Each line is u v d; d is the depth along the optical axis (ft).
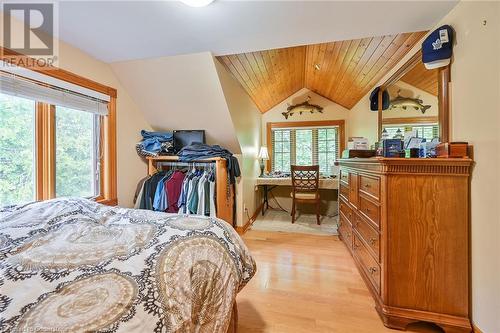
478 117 4.24
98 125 7.25
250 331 4.64
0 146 4.85
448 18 4.96
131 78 7.80
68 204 4.62
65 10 4.66
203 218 4.47
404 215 4.71
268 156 15.28
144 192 8.32
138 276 2.66
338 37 5.96
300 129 15.33
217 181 8.70
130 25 5.27
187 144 9.59
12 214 3.96
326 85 12.55
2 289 2.31
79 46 6.23
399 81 7.38
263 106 14.39
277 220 12.67
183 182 8.64
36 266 2.71
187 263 3.10
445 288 4.53
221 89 7.88
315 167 11.73
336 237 9.98
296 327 4.75
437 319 4.52
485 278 4.09
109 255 3.02
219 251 3.64
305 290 6.03
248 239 9.76
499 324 3.84
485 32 4.05
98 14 4.82
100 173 7.29
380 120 8.70
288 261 7.70
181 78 7.66
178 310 2.47
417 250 4.66
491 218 3.98
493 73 3.91
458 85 4.75
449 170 4.46
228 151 9.86
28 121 5.34
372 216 5.57
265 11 4.81
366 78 9.37
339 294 5.85
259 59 8.44
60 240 3.39
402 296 4.73
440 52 4.93
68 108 6.21
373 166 5.38
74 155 6.47
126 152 8.23
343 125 14.47
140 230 3.77
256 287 6.17
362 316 5.08
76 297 2.26
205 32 5.65
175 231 3.75
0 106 4.84
